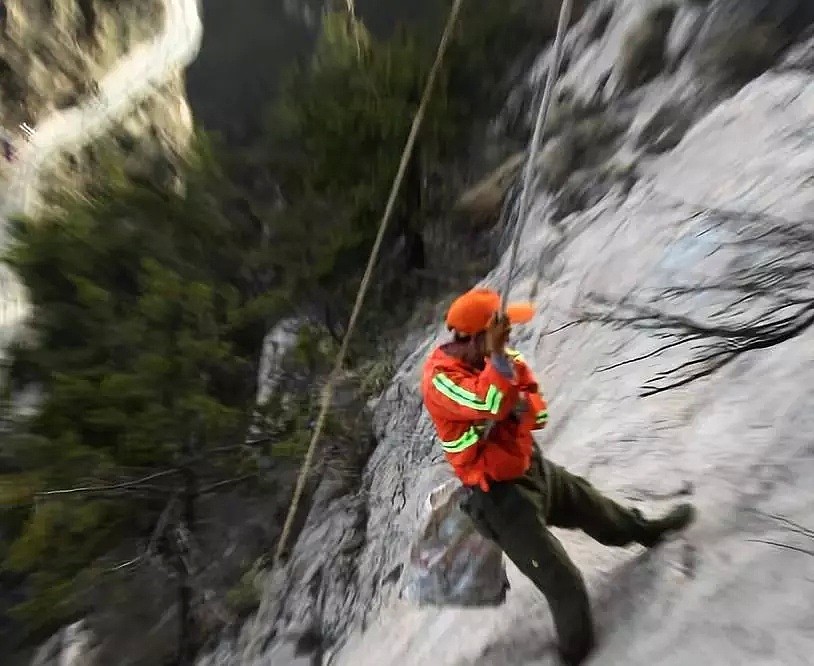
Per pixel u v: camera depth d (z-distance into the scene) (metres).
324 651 7.83
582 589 3.43
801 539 3.29
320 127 12.57
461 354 3.23
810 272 4.74
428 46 12.92
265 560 10.45
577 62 11.05
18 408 11.81
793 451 3.72
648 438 4.64
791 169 5.67
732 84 8.12
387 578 7.32
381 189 12.36
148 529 11.24
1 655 12.98
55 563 10.48
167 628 10.96
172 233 12.85
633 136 9.15
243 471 11.05
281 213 12.95
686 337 5.20
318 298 12.91
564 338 6.83
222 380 11.99
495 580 3.80
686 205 6.52
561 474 3.55
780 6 7.88
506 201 11.56
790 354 4.32
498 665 4.20
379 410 10.74
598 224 8.17
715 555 3.52
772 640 2.98
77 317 12.23
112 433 10.75
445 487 3.98
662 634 3.38
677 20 9.30
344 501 9.88
